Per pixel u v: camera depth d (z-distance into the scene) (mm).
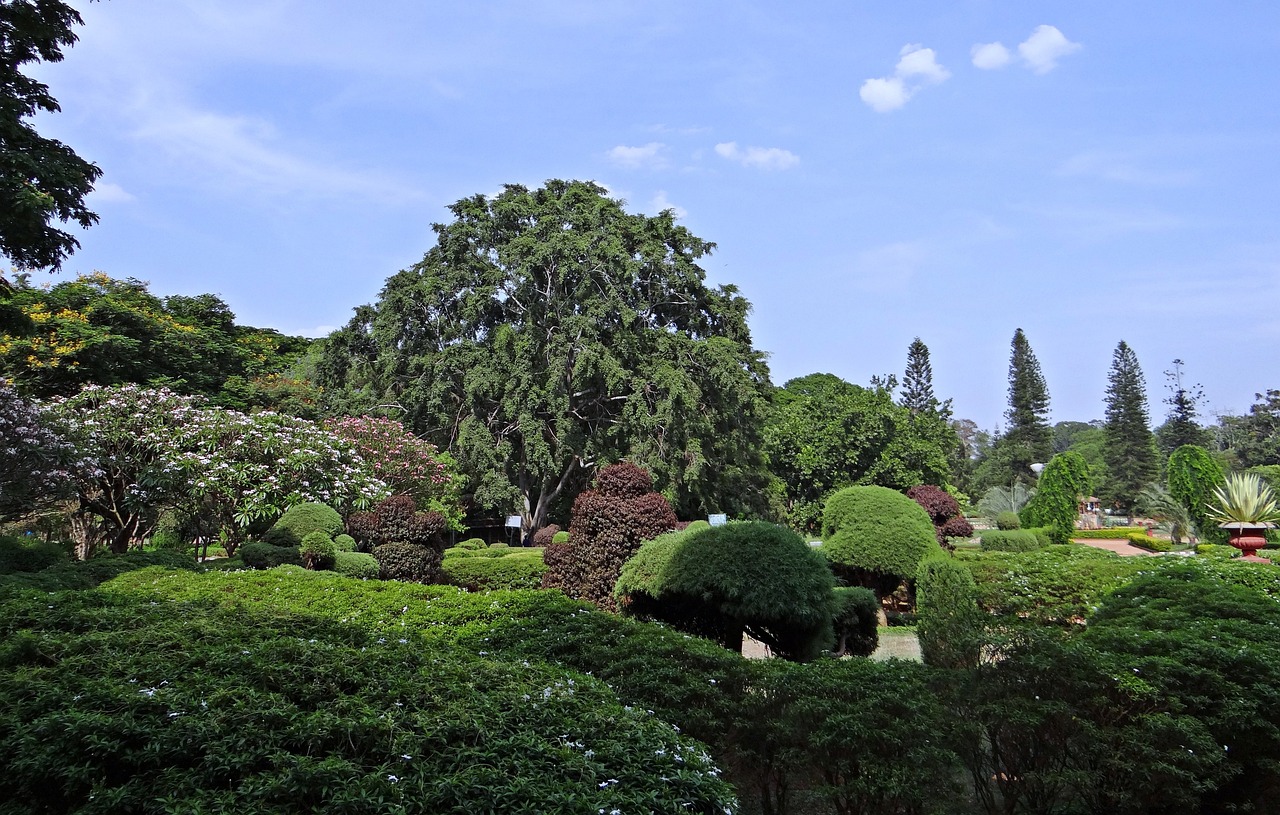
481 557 13812
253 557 10234
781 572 6863
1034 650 4512
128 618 4871
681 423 22781
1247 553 16656
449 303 24562
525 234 24375
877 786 3895
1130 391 47812
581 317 22984
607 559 8383
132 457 13383
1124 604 6664
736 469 24984
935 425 28641
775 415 27734
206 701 3438
